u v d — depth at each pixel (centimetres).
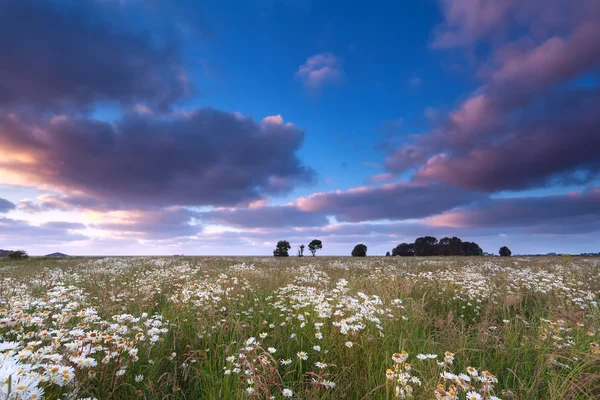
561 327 502
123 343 353
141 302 649
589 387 328
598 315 568
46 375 252
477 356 445
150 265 1941
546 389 349
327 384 325
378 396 329
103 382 316
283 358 434
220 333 469
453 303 817
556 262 1980
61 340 341
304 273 1190
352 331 439
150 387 314
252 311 625
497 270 1544
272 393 326
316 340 468
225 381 338
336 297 641
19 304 477
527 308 735
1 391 193
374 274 1223
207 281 916
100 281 1059
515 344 477
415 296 834
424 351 432
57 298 550
